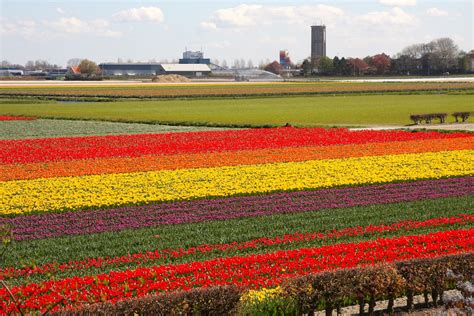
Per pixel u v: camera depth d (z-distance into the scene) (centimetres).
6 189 5281
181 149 7400
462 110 12925
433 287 2712
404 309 2759
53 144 8031
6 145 7950
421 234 3947
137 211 4584
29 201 4862
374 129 9600
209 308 2312
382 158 6712
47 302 2659
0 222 4325
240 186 5350
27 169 6159
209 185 5381
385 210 4603
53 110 13650
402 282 2622
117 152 7212
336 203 4828
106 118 11669
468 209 4644
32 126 10488
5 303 2628
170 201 4891
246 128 9944
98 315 2147
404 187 5397
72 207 4691
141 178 5694
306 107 14088
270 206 4716
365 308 2764
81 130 9881
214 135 8775
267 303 2562
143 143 8062
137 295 2791
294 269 3198
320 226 4169
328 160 6581
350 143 7838
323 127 9756
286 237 3875
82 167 6234
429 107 13750
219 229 4109
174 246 3747
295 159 6638
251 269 3191
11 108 14162
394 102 15300
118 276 3031
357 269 2625
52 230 4122
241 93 18688
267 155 6888
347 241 3847
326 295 2536
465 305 2119
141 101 16462
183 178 5681
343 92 18950
